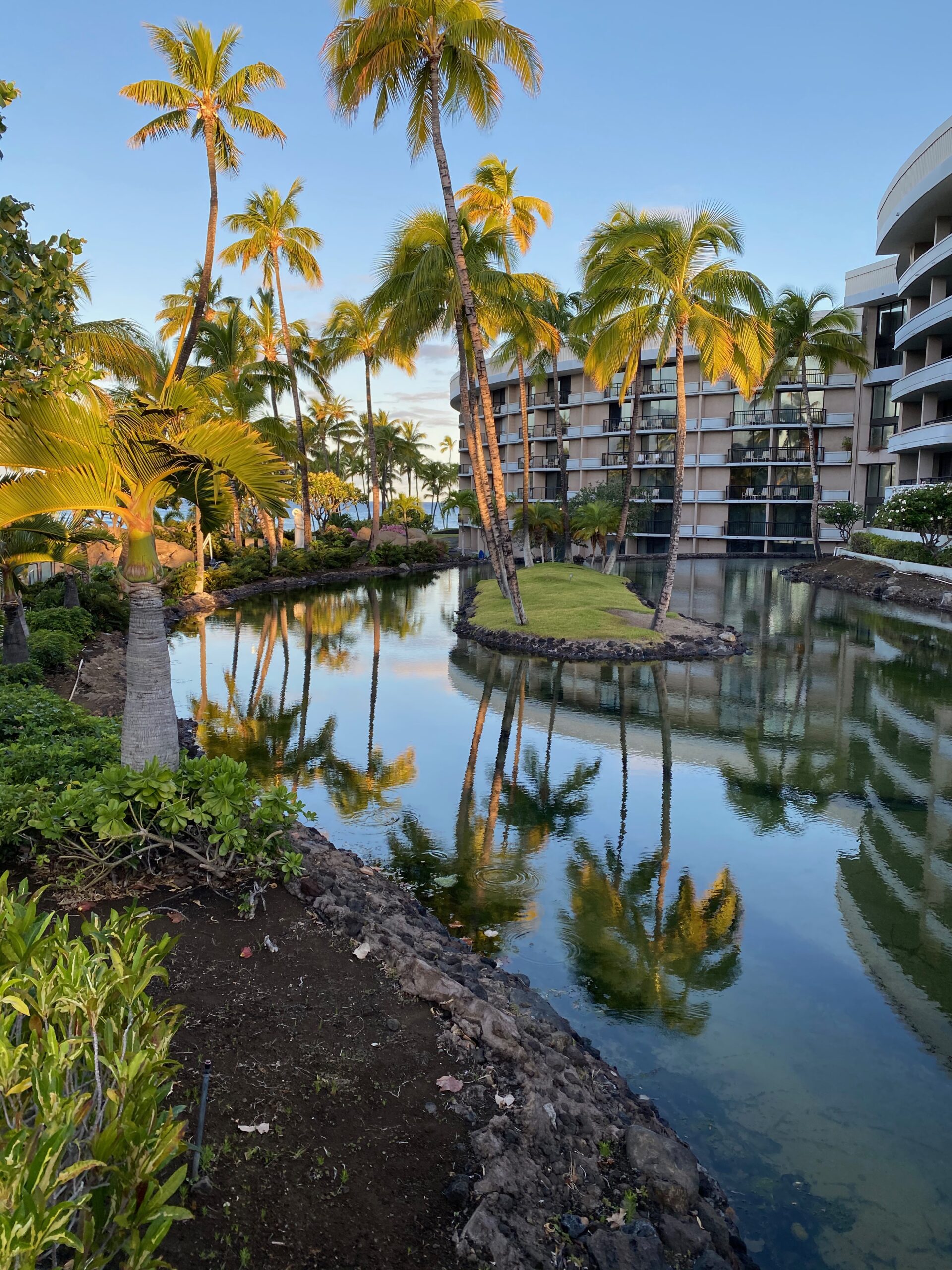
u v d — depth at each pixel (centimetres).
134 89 1862
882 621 2559
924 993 605
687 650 2009
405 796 999
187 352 1892
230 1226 294
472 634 2289
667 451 5528
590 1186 357
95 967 282
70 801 571
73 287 571
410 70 1797
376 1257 292
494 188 2620
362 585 3953
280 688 1612
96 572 2539
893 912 731
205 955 489
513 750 1204
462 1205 323
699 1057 523
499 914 708
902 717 1407
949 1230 390
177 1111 275
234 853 590
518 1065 423
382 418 6931
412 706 1473
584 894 752
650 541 5766
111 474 612
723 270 1867
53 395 559
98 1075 229
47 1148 183
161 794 575
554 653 2014
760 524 5403
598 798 1007
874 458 4781
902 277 3803
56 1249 218
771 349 1945
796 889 774
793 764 1145
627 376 2534
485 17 1695
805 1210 400
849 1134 456
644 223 1861
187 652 2016
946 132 3131
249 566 3678
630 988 603
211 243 1928
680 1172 378
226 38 1897
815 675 1775
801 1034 553
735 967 638
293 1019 436
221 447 599
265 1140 342
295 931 534
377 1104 377
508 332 2298
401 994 475
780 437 5206
